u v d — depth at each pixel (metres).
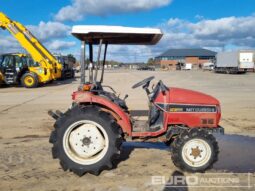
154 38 6.47
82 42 6.20
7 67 23.91
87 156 5.75
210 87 24.27
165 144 7.48
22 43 24.42
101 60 6.66
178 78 37.88
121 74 50.72
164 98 6.04
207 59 133.62
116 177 5.58
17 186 5.21
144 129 6.08
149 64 139.38
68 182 5.38
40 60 24.48
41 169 5.97
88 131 5.77
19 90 21.81
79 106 5.86
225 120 10.72
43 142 7.88
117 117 5.96
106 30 5.82
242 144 7.67
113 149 5.68
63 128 5.70
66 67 33.69
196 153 5.74
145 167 6.05
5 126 9.80
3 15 24.41
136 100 15.70
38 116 11.45
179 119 6.01
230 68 52.12
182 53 135.62
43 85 26.05
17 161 6.41
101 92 6.40
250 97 17.28
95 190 5.04
